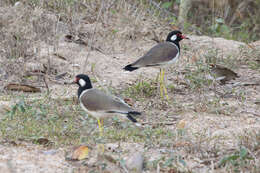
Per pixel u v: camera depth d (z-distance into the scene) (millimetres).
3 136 9148
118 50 16391
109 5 18234
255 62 16297
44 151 8547
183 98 12703
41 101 11484
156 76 14281
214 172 8172
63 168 7887
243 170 8188
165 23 19328
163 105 11969
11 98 11797
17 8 15789
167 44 12492
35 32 15594
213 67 14430
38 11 15789
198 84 13430
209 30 21359
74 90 12719
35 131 9586
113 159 8195
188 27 20609
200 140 9234
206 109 11633
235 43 18250
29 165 7820
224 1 23422
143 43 17156
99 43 16453
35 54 14578
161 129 10250
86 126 9852
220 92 13219
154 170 8125
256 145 9125
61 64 14391
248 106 12102
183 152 9039
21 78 13281
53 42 15773
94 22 17812
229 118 11133
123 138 9633
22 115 10570
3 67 13609
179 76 14383
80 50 15617
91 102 9320
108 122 10750
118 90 12828
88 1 18656
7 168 7559
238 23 24562
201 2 23750
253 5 25797
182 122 10461
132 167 8047
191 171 8047
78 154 8336
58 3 17406
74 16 17109
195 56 15625
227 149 9148
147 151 8945
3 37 14820
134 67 12164
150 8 20969
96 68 14445
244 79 14688
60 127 9945
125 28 17453
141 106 11938
